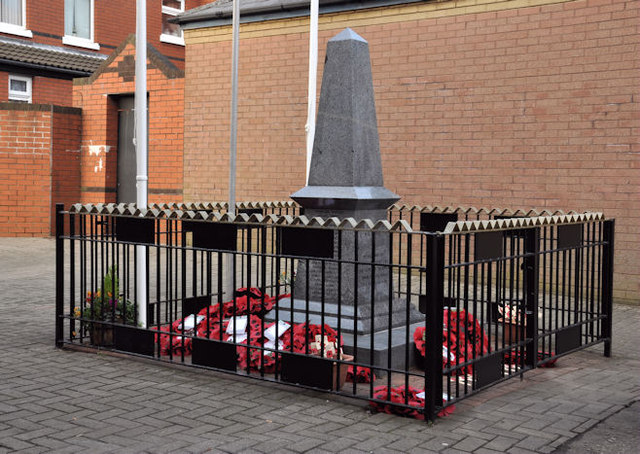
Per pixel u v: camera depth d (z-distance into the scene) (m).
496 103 10.79
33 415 4.62
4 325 7.48
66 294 9.36
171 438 4.22
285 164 13.18
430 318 4.54
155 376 5.62
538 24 10.38
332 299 6.46
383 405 4.79
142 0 6.83
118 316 6.60
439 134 11.34
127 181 16.31
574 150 10.13
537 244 5.71
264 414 4.71
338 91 6.66
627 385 5.65
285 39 13.01
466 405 5.00
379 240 6.65
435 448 4.13
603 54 9.85
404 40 11.61
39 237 16.30
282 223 5.20
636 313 9.06
